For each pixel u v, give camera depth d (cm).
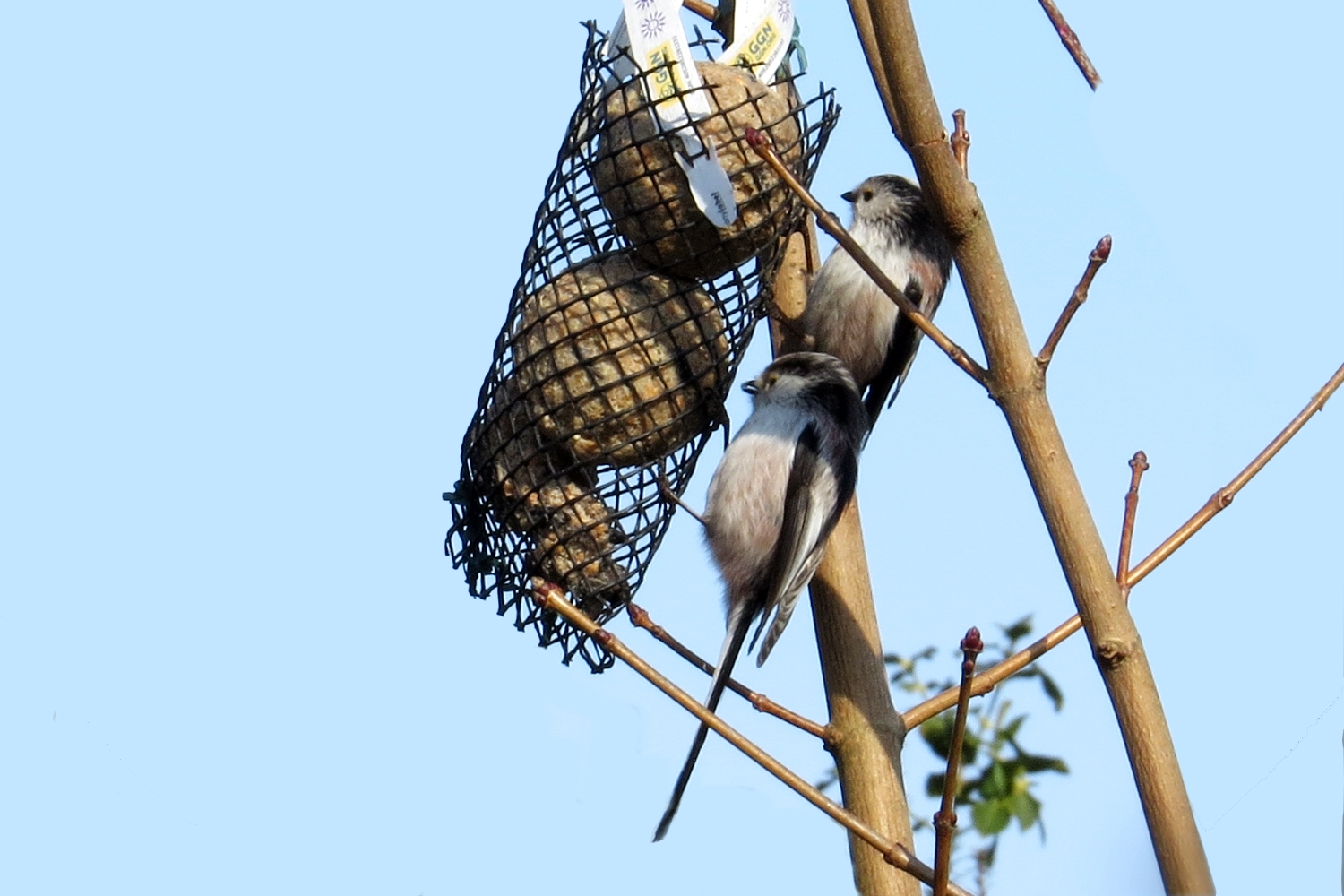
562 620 991
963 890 699
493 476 972
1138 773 643
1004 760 1052
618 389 939
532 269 978
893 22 682
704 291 981
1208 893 619
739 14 991
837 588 920
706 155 920
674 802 906
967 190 685
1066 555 666
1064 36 694
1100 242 682
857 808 841
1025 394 680
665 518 1007
